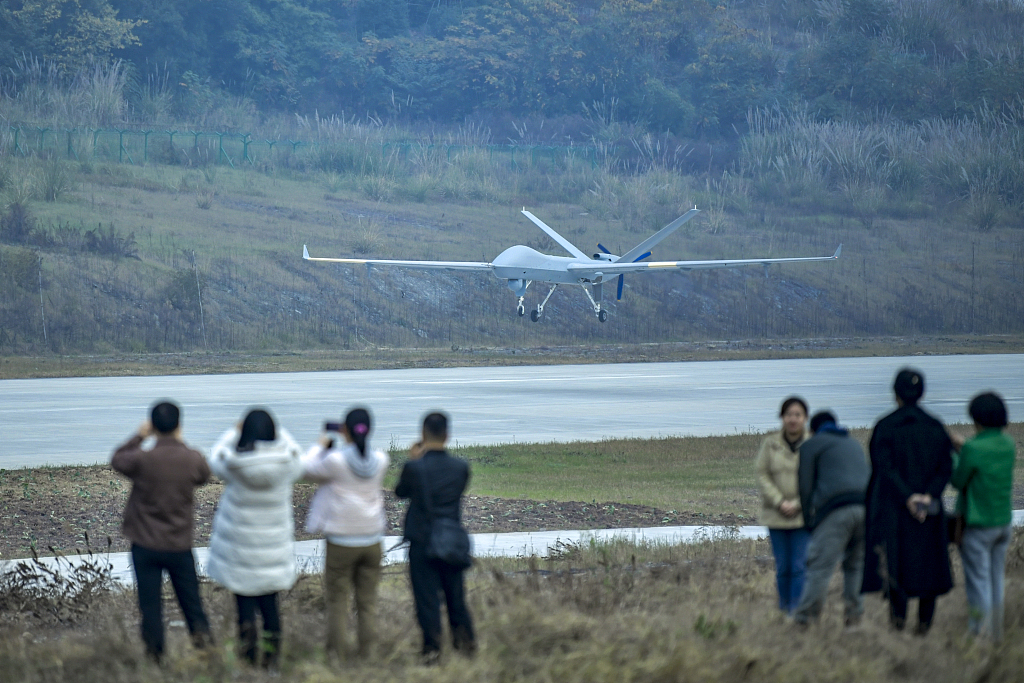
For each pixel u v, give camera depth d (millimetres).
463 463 27516
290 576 27219
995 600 29594
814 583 30031
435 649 26812
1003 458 28875
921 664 26875
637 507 60906
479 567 40438
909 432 28906
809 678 25297
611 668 24688
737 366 183000
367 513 27297
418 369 176500
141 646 29109
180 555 27547
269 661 26859
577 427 98312
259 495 26594
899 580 28906
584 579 37406
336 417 100375
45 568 38938
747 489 67312
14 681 26766
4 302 193125
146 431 27859
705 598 34250
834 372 167750
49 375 152625
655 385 144625
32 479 66312
